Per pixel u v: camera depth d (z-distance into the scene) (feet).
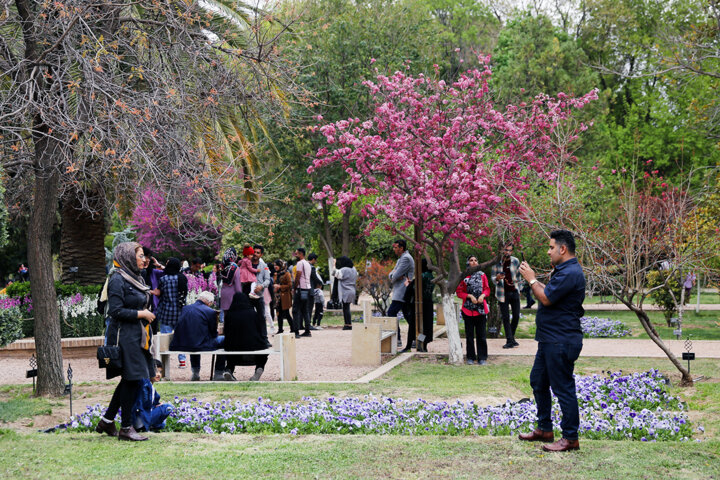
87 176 35.14
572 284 18.39
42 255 31.65
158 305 39.11
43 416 26.89
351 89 84.53
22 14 31.50
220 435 21.56
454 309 40.78
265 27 36.78
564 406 18.71
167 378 35.55
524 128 40.78
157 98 29.86
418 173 39.40
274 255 108.17
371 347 40.32
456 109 42.34
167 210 35.29
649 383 31.22
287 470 17.10
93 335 46.70
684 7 117.39
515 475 16.43
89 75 28.48
